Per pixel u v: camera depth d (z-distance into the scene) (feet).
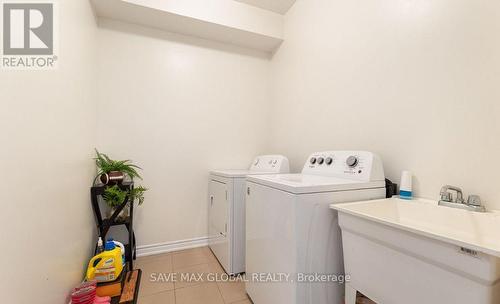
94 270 4.55
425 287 2.19
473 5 2.95
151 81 6.95
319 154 5.08
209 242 7.34
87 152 5.31
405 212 3.39
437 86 3.35
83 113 4.99
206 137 7.66
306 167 5.24
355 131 4.84
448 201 3.04
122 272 4.92
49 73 3.30
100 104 6.36
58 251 3.51
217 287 5.12
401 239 2.35
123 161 6.06
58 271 3.50
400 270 2.41
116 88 6.55
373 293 2.73
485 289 1.79
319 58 6.01
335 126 5.42
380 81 4.28
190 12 6.48
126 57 6.67
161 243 7.00
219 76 7.88
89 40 5.51
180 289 5.03
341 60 5.25
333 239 3.38
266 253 3.83
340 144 5.26
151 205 6.90
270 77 8.64
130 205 5.74
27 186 2.65
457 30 3.11
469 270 1.85
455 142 3.13
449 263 1.98
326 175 4.57
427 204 3.13
